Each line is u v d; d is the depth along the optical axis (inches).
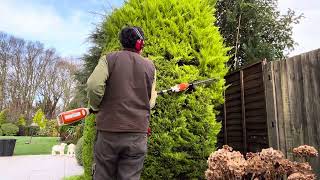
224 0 254.7
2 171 324.5
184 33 146.3
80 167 356.8
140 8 151.4
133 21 148.5
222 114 191.9
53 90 1413.6
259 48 245.4
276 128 139.9
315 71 121.2
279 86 139.6
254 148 155.7
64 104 1369.3
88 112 101.7
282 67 138.3
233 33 255.1
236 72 174.2
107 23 160.9
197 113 140.6
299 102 128.4
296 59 130.8
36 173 309.7
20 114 1262.3
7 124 1015.0
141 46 98.6
